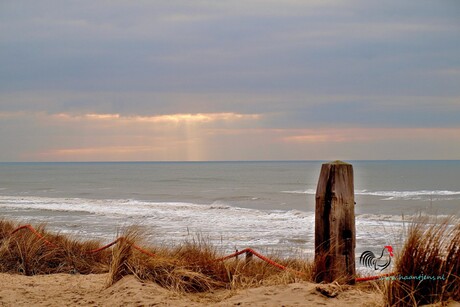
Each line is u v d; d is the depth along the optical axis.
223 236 19.94
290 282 6.39
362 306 4.94
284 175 117.75
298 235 20.41
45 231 11.28
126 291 6.18
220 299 5.97
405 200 42.22
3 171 174.62
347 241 5.88
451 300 4.55
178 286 6.55
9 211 33.19
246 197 49.84
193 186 73.12
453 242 4.82
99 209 34.12
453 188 60.44
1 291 6.77
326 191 5.94
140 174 133.88
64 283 7.38
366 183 73.75
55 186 74.75
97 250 9.73
